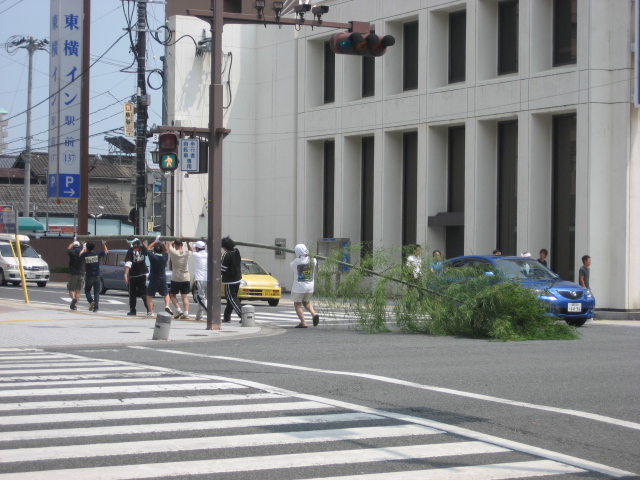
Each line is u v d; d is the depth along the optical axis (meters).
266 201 53.44
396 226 45.69
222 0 24.14
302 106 50.41
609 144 35.81
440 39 42.97
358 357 18.30
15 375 14.99
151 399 12.55
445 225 41.97
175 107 53.53
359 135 47.09
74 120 57.75
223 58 53.66
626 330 27.09
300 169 50.56
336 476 8.40
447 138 43.47
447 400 12.80
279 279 52.19
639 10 15.52
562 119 38.47
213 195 24.64
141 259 30.38
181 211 53.78
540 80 37.59
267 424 10.84
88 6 58.16
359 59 48.28
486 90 39.88
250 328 25.78
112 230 93.25
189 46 53.94
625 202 35.28
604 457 9.53
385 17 44.91
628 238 35.38
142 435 10.10
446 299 23.92
